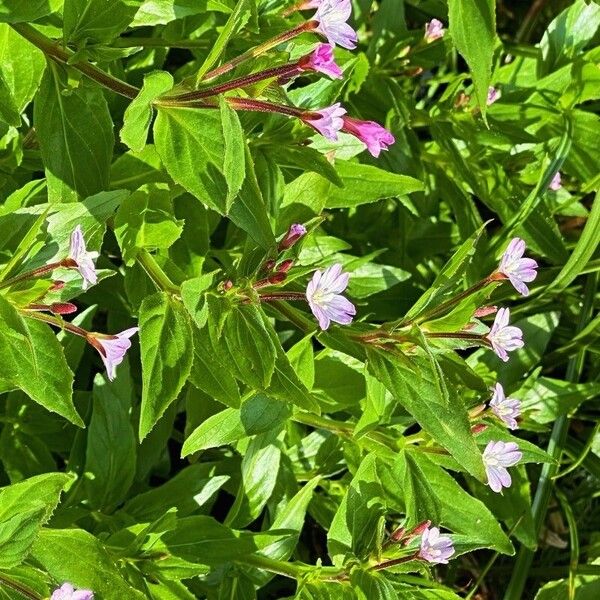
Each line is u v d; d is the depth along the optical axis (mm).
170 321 451
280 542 490
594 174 576
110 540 477
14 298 434
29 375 435
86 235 451
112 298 523
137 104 433
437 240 588
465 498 490
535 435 604
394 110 554
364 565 481
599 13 575
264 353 450
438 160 575
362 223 584
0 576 438
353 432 502
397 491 502
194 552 481
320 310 450
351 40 444
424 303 464
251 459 496
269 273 451
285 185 485
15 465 505
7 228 448
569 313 595
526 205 554
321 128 437
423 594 489
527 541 544
